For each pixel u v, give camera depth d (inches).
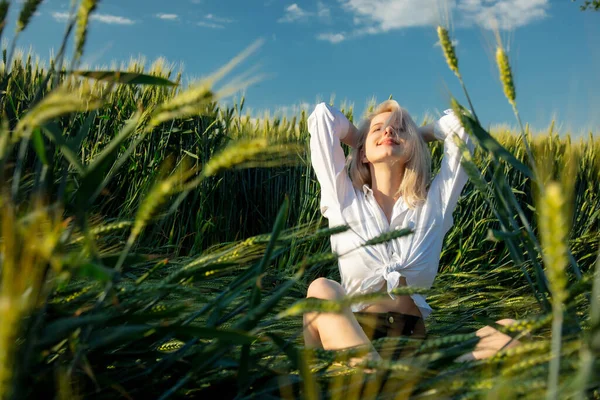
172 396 38.6
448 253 177.2
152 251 120.0
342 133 89.0
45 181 30.9
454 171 82.4
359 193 84.4
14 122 127.4
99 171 27.4
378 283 75.7
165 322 36.4
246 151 23.5
